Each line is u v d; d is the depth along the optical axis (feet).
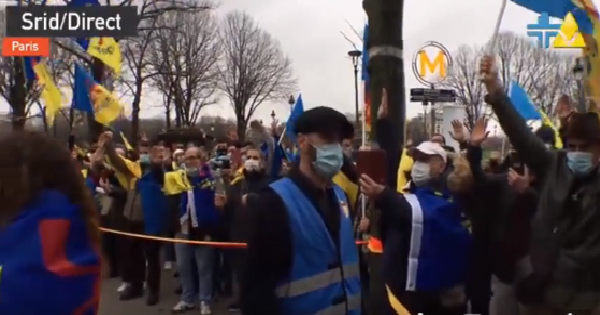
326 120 9.30
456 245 12.46
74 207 6.44
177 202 27.55
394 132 11.97
